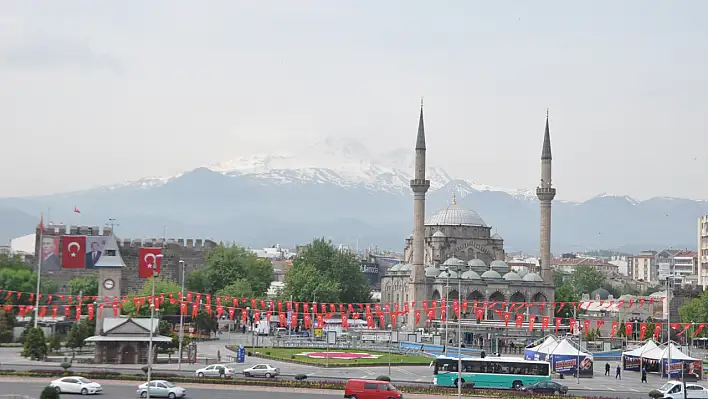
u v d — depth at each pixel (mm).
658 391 124812
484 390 127562
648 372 169375
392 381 136625
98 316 174500
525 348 183250
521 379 133250
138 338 155750
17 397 101562
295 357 173875
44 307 197125
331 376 143375
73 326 174000
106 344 155500
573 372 160875
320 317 167000
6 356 163250
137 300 175250
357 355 182625
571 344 168250
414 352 192000
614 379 158250
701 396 124938
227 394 118812
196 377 130875
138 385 124000
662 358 162625
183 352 172750
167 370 144375
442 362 134250
